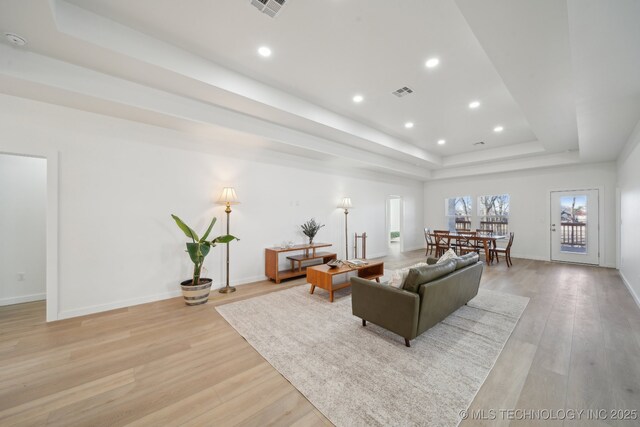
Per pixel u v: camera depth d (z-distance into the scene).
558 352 2.28
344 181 6.39
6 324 2.86
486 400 1.70
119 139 3.34
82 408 1.65
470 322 2.90
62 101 2.78
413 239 8.55
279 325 2.84
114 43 2.23
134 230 3.47
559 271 5.30
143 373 2.01
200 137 4.05
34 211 3.63
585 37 1.89
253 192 4.66
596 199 5.83
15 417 1.58
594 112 3.13
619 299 3.62
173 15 2.16
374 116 4.33
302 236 5.46
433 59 2.75
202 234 4.07
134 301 3.46
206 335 2.62
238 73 3.01
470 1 1.68
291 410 1.64
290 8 2.07
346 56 2.71
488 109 4.02
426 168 7.82
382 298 2.52
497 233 7.38
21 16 1.83
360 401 1.70
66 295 3.01
